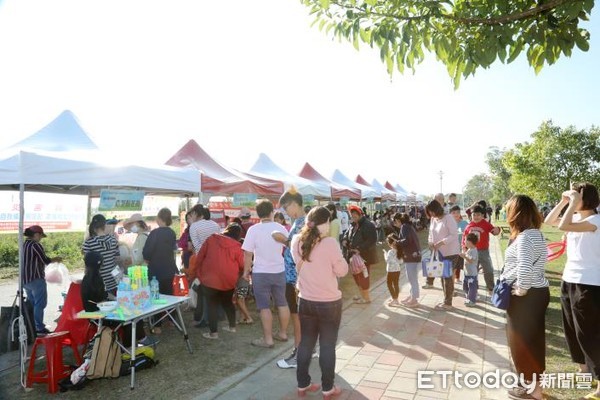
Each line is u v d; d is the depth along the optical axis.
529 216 3.53
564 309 4.07
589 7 2.65
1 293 9.52
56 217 9.10
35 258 5.96
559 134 30.84
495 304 3.69
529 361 3.58
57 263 6.23
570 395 3.76
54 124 7.00
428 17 3.02
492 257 14.71
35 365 4.85
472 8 3.20
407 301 7.25
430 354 4.93
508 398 3.76
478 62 3.05
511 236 3.71
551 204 31.84
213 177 8.15
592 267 3.57
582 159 30.02
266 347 5.30
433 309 7.09
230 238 5.80
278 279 5.27
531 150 32.84
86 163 5.21
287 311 5.45
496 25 3.03
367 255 7.52
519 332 3.59
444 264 6.97
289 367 4.58
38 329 5.96
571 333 4.06
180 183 6.82
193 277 6.00
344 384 4.13
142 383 4.29
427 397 3.83
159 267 5.97
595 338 3.56
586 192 3.63
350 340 5.47
